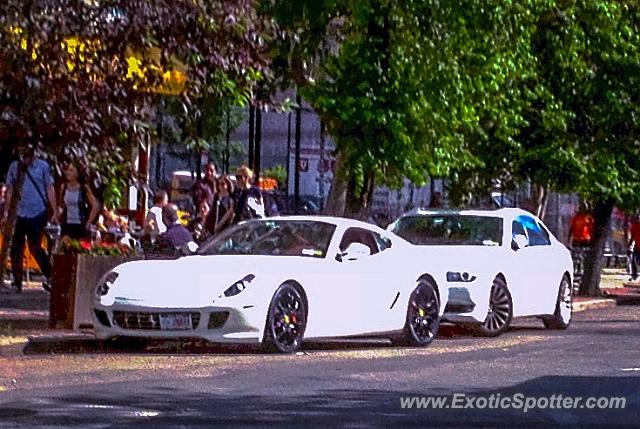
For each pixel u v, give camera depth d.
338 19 26.12
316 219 20.66
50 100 17.70
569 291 26.41
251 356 18.83
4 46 17.27
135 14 18.11
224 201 27.16
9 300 24.14
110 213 25.86
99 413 13.44
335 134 26.02
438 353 20.25
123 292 18.48
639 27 34.31
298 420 13.19
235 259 19.12
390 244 21.30
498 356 19.72
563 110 34.31
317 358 18.98
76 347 19.42
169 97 20.03
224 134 32.28
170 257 20.94
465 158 27.86
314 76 25.80
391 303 20.78
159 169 32.44
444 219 25.34
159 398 14.52
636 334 24.59
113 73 18.41
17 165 21.66
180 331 18.19
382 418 13.42
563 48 32.44
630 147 36.09
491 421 13.37
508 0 25.91
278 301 18.81
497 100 28.66
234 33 18.84
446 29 25.31
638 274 50.03
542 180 35.06
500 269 23.69
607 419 13.60
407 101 25.42
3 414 13.34
